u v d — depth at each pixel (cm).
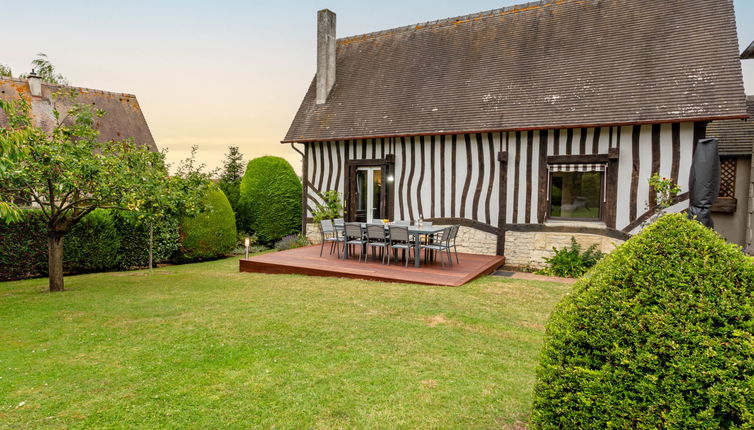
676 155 800
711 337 178
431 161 1035
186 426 269
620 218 849
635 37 945
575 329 209
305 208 1231
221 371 352
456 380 340
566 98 914
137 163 718
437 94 1086
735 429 171
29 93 1470
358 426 271
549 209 932
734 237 981
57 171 623
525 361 383
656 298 192
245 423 273
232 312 533
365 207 1151
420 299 600
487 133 966
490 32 1154
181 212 759
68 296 646
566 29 1047
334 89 1272
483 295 630
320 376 344
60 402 297
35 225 884
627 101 848
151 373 347
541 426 214
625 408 190
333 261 883
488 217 976
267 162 1432
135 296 641
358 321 492
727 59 819
